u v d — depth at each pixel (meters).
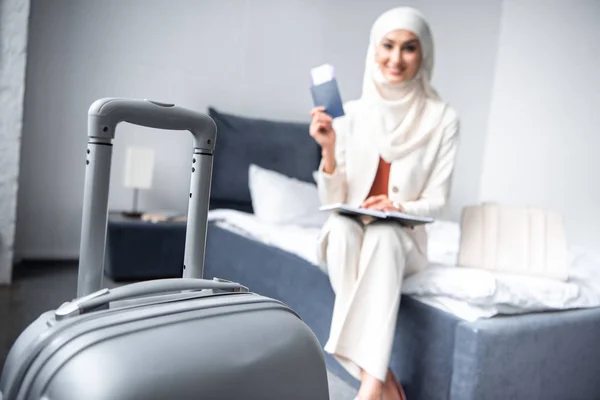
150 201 3.53
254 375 0.66
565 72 3.65
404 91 1.96
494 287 1.52
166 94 3.49
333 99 1.79
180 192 3.61
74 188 3.34
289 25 3.79
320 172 1.88
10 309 2.32
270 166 3.46
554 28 3.77
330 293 1.96
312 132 1.83
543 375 1.57
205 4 3.54
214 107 3.62
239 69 3.68
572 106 3.58
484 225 1.83
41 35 3.17
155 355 0.60
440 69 4.20
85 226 0.75
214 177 3.38
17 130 2.75
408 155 1.91
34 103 3.20
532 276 1.79
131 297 0.70
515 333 1.49
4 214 2.75
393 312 1.54
